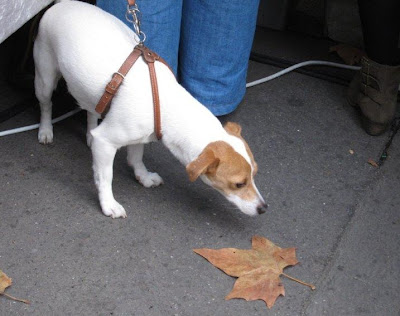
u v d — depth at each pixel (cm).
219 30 143
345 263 130
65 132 150
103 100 121
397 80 154
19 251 124
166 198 138
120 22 130
